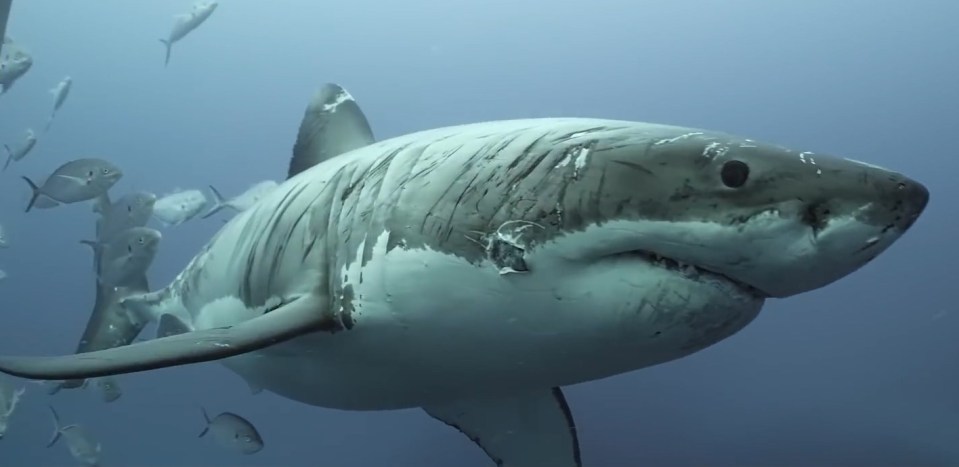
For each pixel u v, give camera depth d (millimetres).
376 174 2162
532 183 1764
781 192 1544
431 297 1894
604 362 1859
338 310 2111
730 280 1635
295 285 2320
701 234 1573
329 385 2518
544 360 1893
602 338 1748
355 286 2070
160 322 3805
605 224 1650
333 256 2189
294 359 2529
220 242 3051
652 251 1648
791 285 1600
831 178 1534
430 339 1960
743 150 1627
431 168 1985
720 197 1577
